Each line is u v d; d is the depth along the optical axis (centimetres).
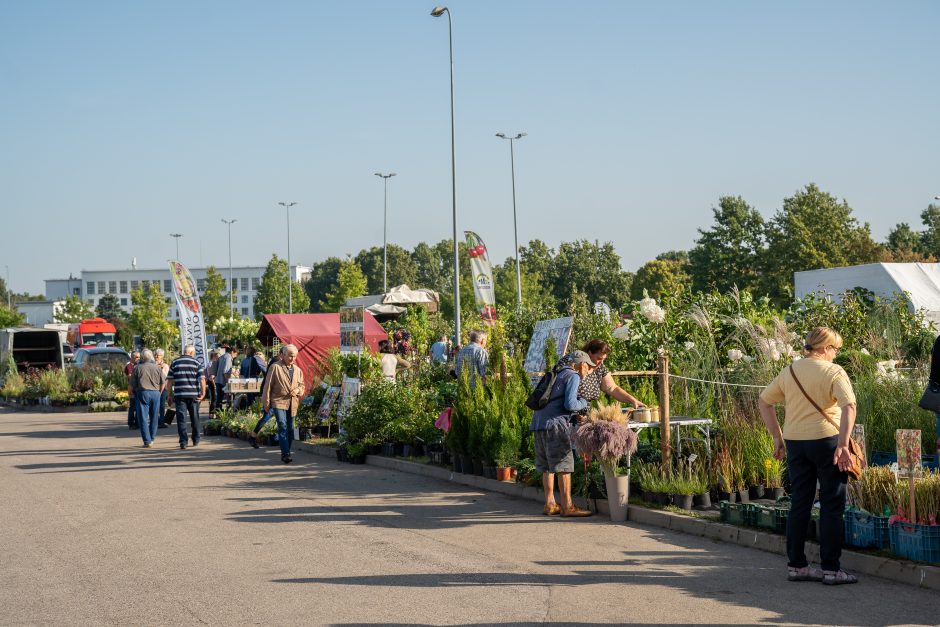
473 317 3334
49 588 662
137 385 1688
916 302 1962
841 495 646
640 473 956
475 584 657
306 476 1256
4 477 1280
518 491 1057
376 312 3191
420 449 1392
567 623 559
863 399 1039
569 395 923
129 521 927
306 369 2159
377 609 595
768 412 691
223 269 17275
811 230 5694
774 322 1299
